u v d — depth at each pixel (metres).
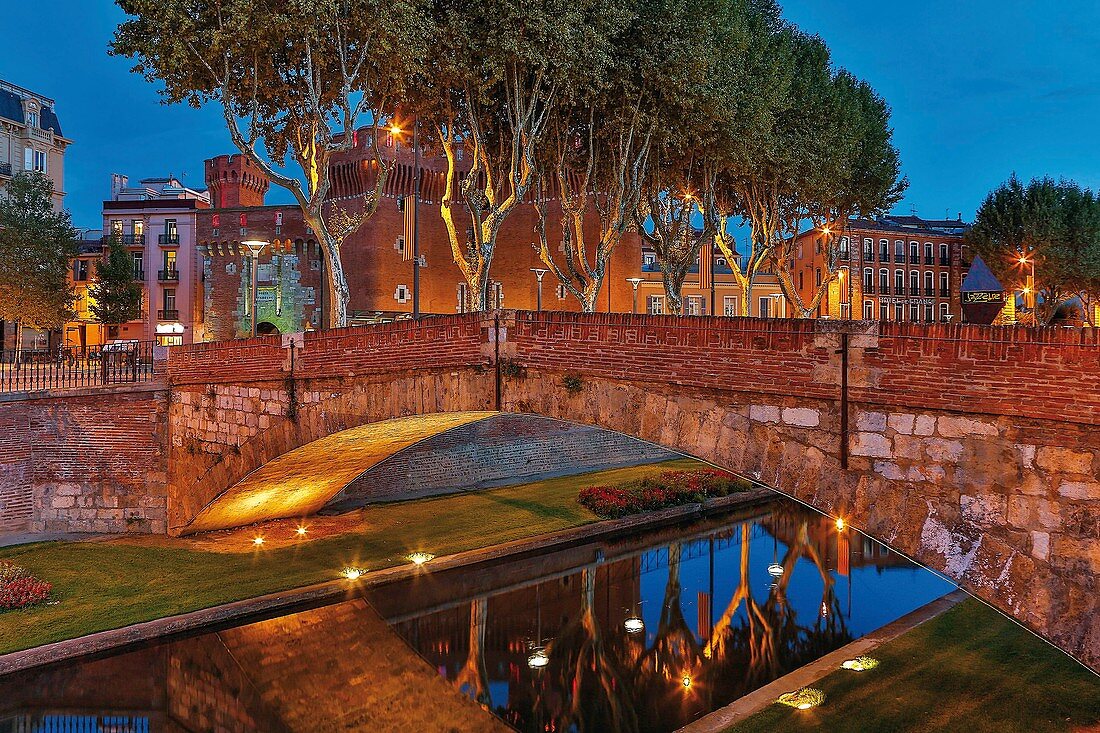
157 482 20.84
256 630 15.65
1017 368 7.70
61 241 42.34
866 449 8.77
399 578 17.97
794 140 31.05
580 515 24.09
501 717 13.13
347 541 20.83
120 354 26.20
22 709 12.89
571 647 16.36
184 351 20.33
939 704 10.56
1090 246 49.47
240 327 53.28
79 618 14.69
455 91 25.75
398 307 49.47
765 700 11.20
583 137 29.38
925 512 8.31
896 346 8.55
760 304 67.12
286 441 17.28
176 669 14.49
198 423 19.97
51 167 54.75
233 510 21.19
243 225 53.56
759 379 9.70
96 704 13.59
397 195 49.66
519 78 23.92
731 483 29.19
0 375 22.50
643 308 60.56
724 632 17.03
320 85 21.25
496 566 20.05
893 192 38.81
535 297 51.78
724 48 26.53
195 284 57.56
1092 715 9.91
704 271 63.41
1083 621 7.20
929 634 13.33
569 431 33.12
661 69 24.86
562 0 22.56
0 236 39.97
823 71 32.53
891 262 72.94
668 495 26.34
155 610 15.15
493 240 25.27
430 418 15.54
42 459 20.89
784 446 9.48
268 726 12.84
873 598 19.14
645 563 22.38
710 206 29.95
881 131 37.62
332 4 19.58
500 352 12.90
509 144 27.77
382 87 22.56
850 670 12.02
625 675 14.88
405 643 16.36
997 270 52.44
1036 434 7.58
